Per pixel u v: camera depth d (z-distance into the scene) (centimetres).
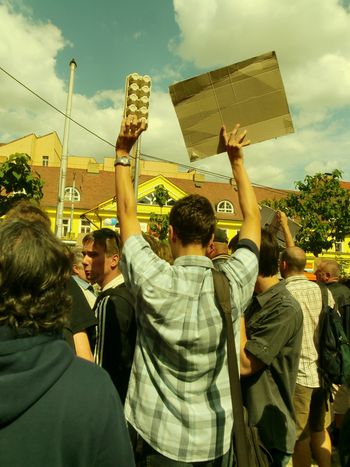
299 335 272
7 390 98
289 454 254
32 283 111
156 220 2419
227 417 179
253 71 231
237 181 229
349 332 439
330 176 2306
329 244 2280
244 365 252
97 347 244
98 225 3934
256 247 212
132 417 184
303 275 416
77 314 218
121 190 209
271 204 2436
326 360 372
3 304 108
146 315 183
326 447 384
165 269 189
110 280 305
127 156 217
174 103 238
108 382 114
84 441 104
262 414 253
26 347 105
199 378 179
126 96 217
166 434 173
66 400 105
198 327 180
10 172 655
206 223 200
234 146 228
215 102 235
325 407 387
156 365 183
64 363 109
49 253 117
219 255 295
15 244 114
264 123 232
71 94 1612
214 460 176
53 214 4003
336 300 467
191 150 237
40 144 5744
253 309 286
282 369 265
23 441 99
